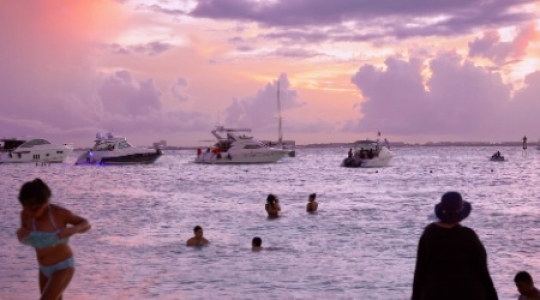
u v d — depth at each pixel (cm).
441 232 624
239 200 3969
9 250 1862
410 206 3462
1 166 9638
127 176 7119
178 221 2791
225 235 2300
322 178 6606
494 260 1758
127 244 2042
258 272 1558
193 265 1659
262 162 9469
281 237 2233
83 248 1945
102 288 1376
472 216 2986
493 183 5750
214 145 9544
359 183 5734
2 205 3584
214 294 1320
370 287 1384
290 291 1347
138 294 1320
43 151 9631
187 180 6362
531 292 1052
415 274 645
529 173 7731
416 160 14325
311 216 2964
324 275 1512
